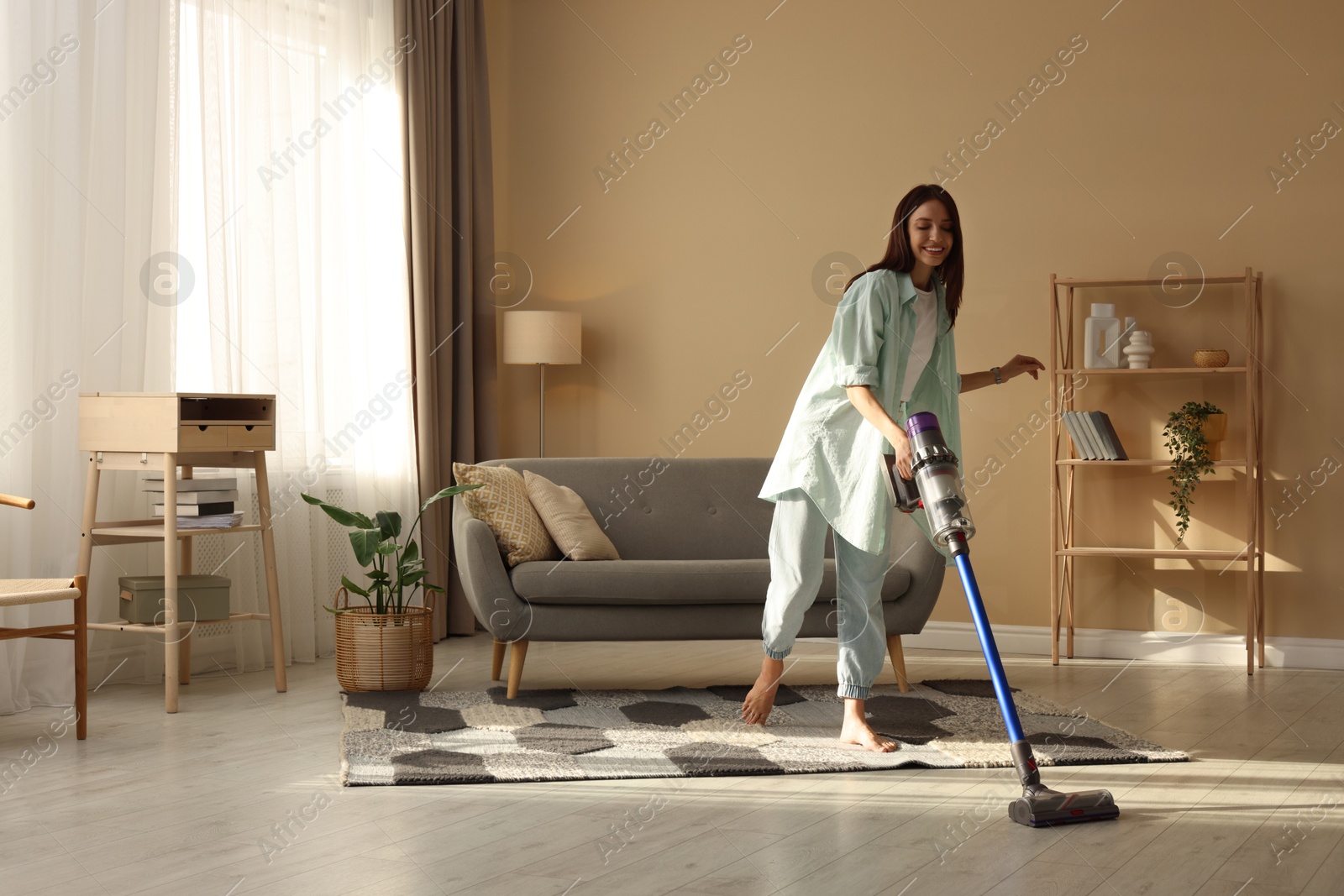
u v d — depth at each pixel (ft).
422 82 15.07
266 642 13.03
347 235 14.29
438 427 15.48
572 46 16.75
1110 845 6.53
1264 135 13.46
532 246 16.96
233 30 12.63
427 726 9.55
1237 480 13.55
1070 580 14.03
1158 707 10.64
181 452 10.46
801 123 15.57
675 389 16.24
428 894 5.75
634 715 10.07
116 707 10.57
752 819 7.04
